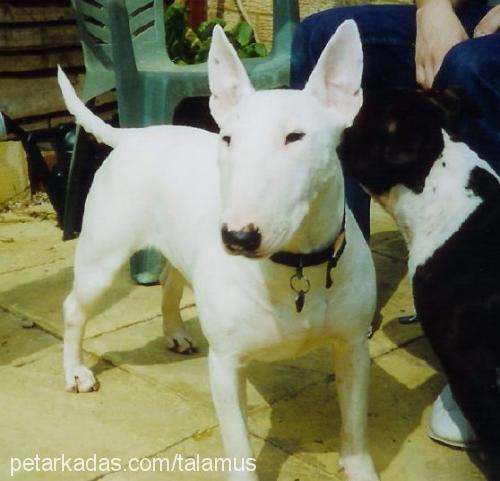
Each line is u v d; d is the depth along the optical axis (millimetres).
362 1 2936
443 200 1332
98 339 1842
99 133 1602
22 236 2504
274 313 1217
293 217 1065
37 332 1879
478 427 1308
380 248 2352
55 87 2980
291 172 1060
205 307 1258
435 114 1344
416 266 1350
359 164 1386
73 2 2203
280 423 1521
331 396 1607
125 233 1521
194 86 2117
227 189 1057
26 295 2059
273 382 1659
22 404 1587
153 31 2396
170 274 1729
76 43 3021
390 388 1637
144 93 2068
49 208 2768
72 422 1530
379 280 2146
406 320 1895
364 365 1305
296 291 1204
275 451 1438
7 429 1505
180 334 1788
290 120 1077
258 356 1281
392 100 1354
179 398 1606
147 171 1487
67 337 1639
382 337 1841
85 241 1562
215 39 1242
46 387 1648
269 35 3178
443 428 1443
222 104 1262
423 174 1340
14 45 2826
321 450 1440
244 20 3217
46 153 2902
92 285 1568
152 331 1880
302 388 1636
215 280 1238
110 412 1562
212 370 1271
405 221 1381
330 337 1279
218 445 1457
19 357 1768
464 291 1281
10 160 2768
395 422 1525
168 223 1449
